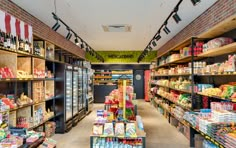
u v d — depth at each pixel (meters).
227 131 3.13
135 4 5.28
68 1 5.05
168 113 8.42
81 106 9.14
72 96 7.47
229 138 2.93
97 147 3.61
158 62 11.48
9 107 3.88
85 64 10.89
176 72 7.42
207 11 5.76
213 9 5.41
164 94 9.07
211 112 4.07
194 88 5.32
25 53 4.53
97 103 14.57
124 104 4.23
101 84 15.09
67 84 7.17
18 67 5.00
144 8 5.60
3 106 3.68
